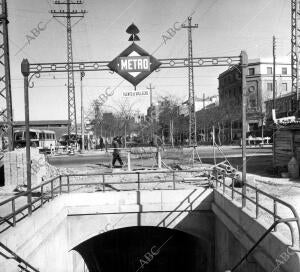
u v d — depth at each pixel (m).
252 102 60.84
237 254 9.84
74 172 20.67
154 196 13.25
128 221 13.21
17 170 16.64
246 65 10.19
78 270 13.87
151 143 33.47
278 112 51.94
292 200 11.97
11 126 17.22
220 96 72.25
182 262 16.77
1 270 6.81
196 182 16.25
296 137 18.06
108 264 16.53
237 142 56.31
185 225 13.31
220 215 11.63
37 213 9.72
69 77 40.25
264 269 7.36
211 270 13.18
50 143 47.47
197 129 65.56
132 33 10.06
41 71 10.26
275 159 20.23
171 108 61.84
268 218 9.27
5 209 11.66
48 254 10.53
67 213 12.84
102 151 44.66
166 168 20.59
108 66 10.21
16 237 8.05
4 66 16.94
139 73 10.12
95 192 13.23
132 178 18.00
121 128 54.06
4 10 16.48
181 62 10.15
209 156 30.73
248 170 20.73
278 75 62.16
